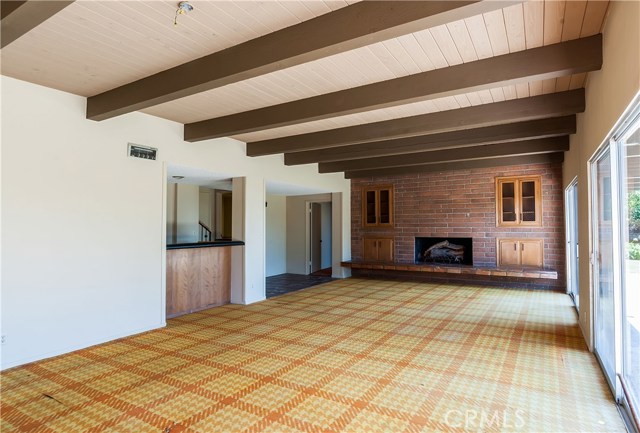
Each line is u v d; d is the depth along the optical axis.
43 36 2.55
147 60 2.92
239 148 5.69
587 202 3.61
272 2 2.17
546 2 2.18
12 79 3.22
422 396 2.61
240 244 5.79
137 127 4.21
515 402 2.52
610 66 2.30
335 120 4.58
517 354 3.46
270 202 9.20
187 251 5.24
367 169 7.65
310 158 6.40
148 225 4.33
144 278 4.28
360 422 2.26
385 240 8.45
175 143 4.64
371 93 3.41
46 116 3.43
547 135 4.56
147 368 3.15
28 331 3.28
